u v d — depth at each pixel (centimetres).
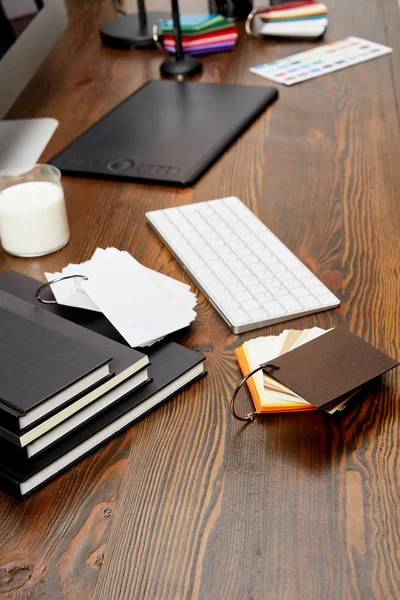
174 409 68
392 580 52
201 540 55
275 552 54
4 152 119
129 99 134
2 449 60
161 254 92
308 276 84
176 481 60
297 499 58
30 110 135
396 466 60
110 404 65
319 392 65
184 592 52
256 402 67
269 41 161
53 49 163
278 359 69
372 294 82
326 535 55
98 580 53
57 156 115
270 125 124
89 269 81
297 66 146
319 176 108
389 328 76
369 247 91
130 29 165
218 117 125
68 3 192
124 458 63
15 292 81
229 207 100
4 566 54
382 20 168
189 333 77
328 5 179
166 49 158
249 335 77
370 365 68
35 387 60
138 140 118
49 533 57
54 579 53
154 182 108
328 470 60
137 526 57
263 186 107
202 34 154
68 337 66
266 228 95
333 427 65
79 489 60
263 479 60
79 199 106
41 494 60
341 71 144
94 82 145
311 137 120
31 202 91
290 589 51
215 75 144
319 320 78
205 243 91
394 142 117
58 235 93
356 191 104
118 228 98
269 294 81
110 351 67
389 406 67
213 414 67
